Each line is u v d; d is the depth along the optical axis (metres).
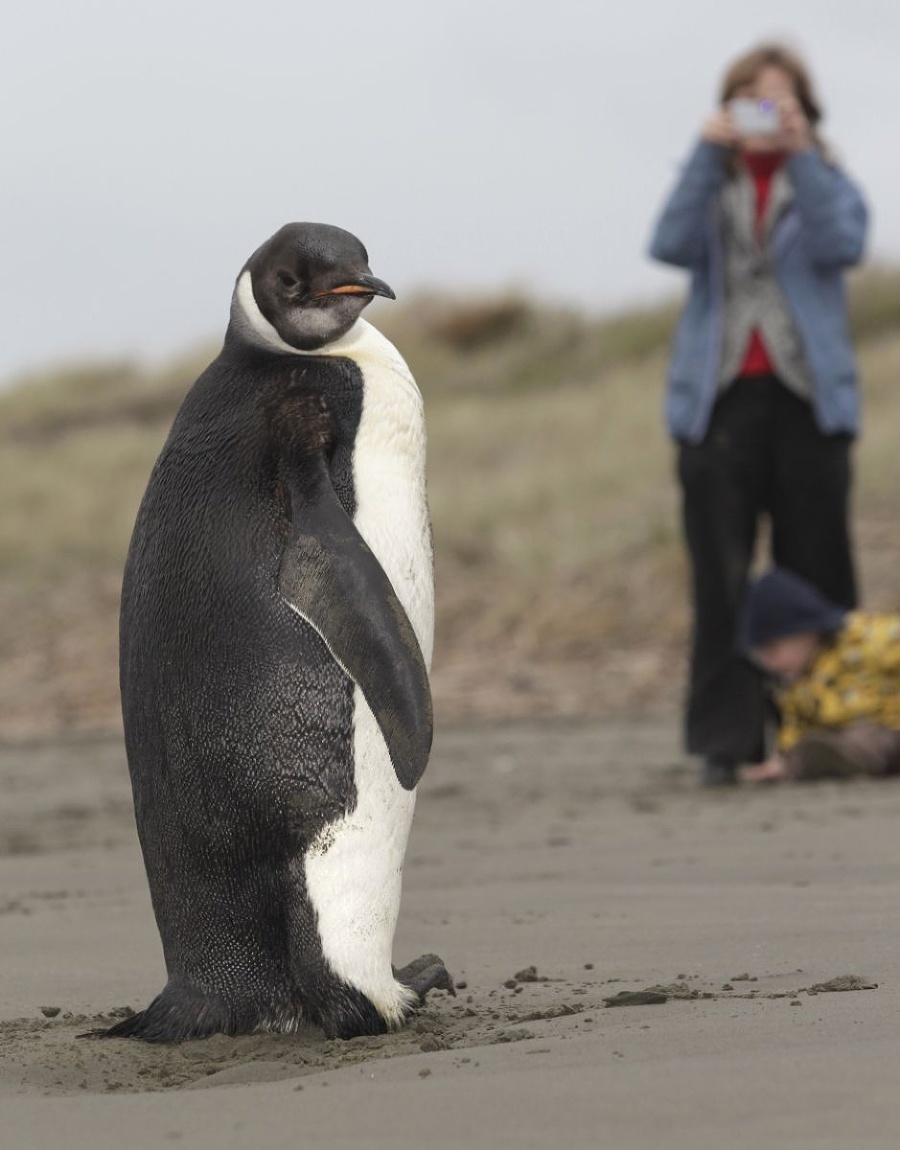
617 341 138.00
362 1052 11.64
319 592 12.35
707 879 19.45
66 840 27.31
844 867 19.59
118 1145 9.37
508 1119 9.18
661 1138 8.60
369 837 12.54
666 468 75.69
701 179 30.41
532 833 24.84
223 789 12.47
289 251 13.31
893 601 50.09
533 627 53.94
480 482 80.12
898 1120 8.62
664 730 40.41
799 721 31.12
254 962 12.60
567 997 13.48
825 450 30.67
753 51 30.70
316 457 12.84
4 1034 12.93
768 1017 11.50
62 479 97.00
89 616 64.25
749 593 30.66
